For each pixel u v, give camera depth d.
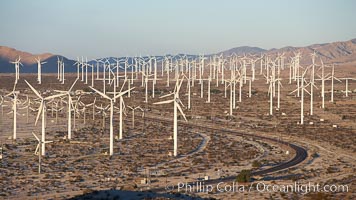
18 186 190.62
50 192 180.88
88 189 180.00
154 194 171.75
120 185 190.25
